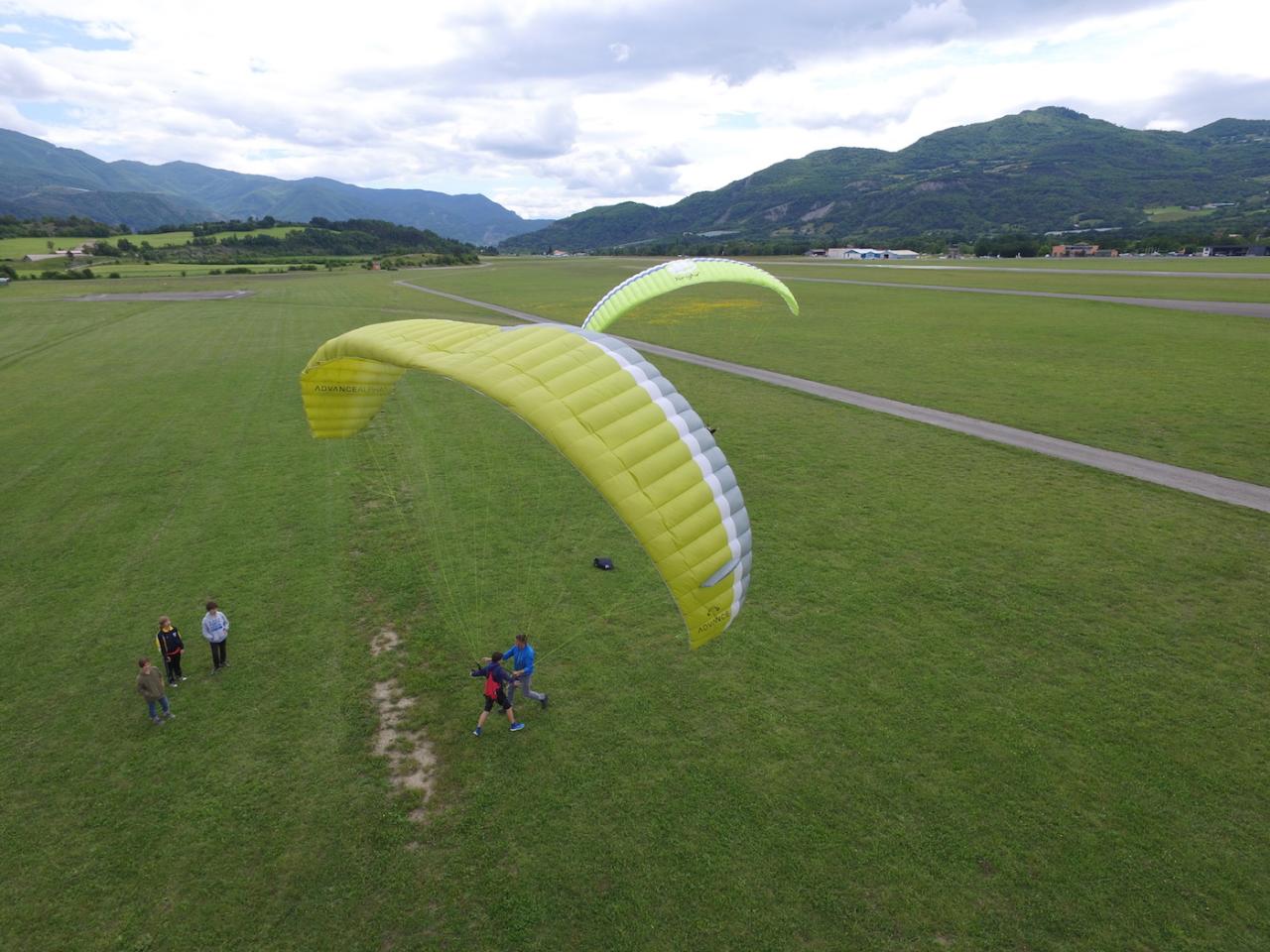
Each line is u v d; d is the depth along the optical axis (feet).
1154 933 22.58
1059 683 34.45
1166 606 41.04
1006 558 46.85
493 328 32.48
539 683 35.14
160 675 32.48
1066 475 61.26
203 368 114.11
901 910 23.40
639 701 33.71
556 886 24.53
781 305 190.90
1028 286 231.50
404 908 23.82
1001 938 22.49
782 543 49.42
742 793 28.14
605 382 26.48
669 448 25.64
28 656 38.11
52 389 99.81
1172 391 87.30
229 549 49.98
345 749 31.01
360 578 45.60
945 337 130.41
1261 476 60.29
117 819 27.55
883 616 40.42
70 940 22.95
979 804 27.43
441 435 75.61
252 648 38.55
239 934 23.07
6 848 26.35
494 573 46.01
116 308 203.21
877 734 31.24
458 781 29.12
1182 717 32.04
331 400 38.55
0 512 57.21
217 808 27.96
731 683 34.83
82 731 32.48
